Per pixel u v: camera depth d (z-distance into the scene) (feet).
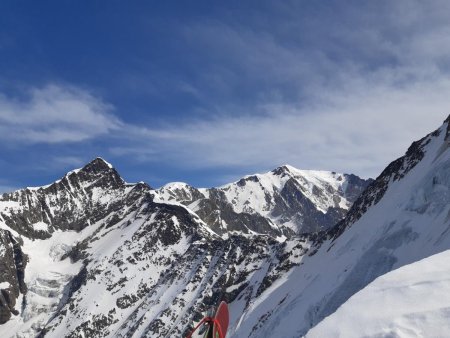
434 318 30.40
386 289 35.86
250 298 559.79
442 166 342.64
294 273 533.55
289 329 363.76
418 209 344.28
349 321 32.83
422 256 284.20
